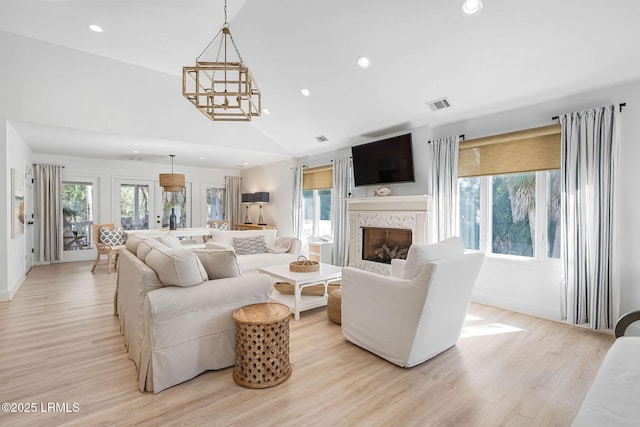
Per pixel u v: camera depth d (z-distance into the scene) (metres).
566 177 3.19
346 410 1.87
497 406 1.92
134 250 3.08
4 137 3.90
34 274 5.45
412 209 4.41
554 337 2.92
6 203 3.95
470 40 2.88
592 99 3.12
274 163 7.57
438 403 1.94
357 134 5.23
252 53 4.01
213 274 2.49
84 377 2.20
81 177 6.84
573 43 2.66
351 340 2.77
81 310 3.60
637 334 2.86
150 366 2.03
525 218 3.68
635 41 2.51
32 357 2.48
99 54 4.32
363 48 3.35
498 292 3.80
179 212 8.09
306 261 3.89
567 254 3.19
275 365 2.14
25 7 3.25
